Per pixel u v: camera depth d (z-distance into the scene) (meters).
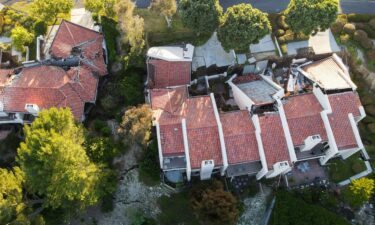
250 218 50.62
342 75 53.00
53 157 40.84
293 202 49.41
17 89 51.78
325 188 51.31
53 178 41.50
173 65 52.88
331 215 49.00
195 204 45.66
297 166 52.03
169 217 50.44
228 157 47.22
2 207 40.16
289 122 48.81
